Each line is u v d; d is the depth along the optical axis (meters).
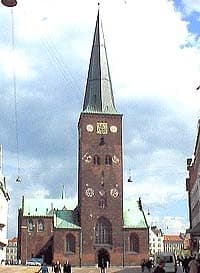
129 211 130.12
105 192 124.88
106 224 123.81
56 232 122.19
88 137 127.56
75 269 99.25
